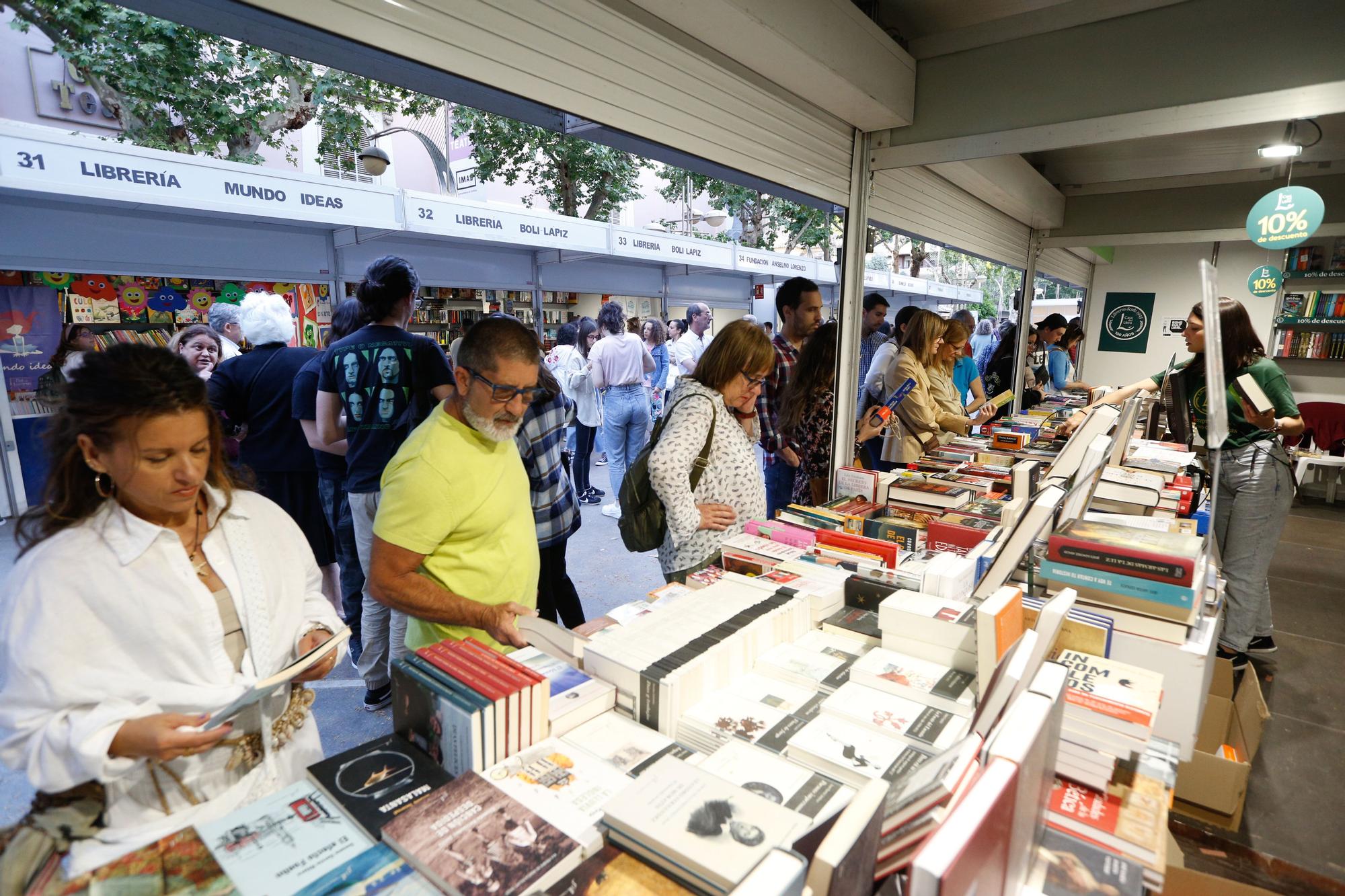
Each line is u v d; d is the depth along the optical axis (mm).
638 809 812
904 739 1068
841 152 3330
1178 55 2643
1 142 3309
